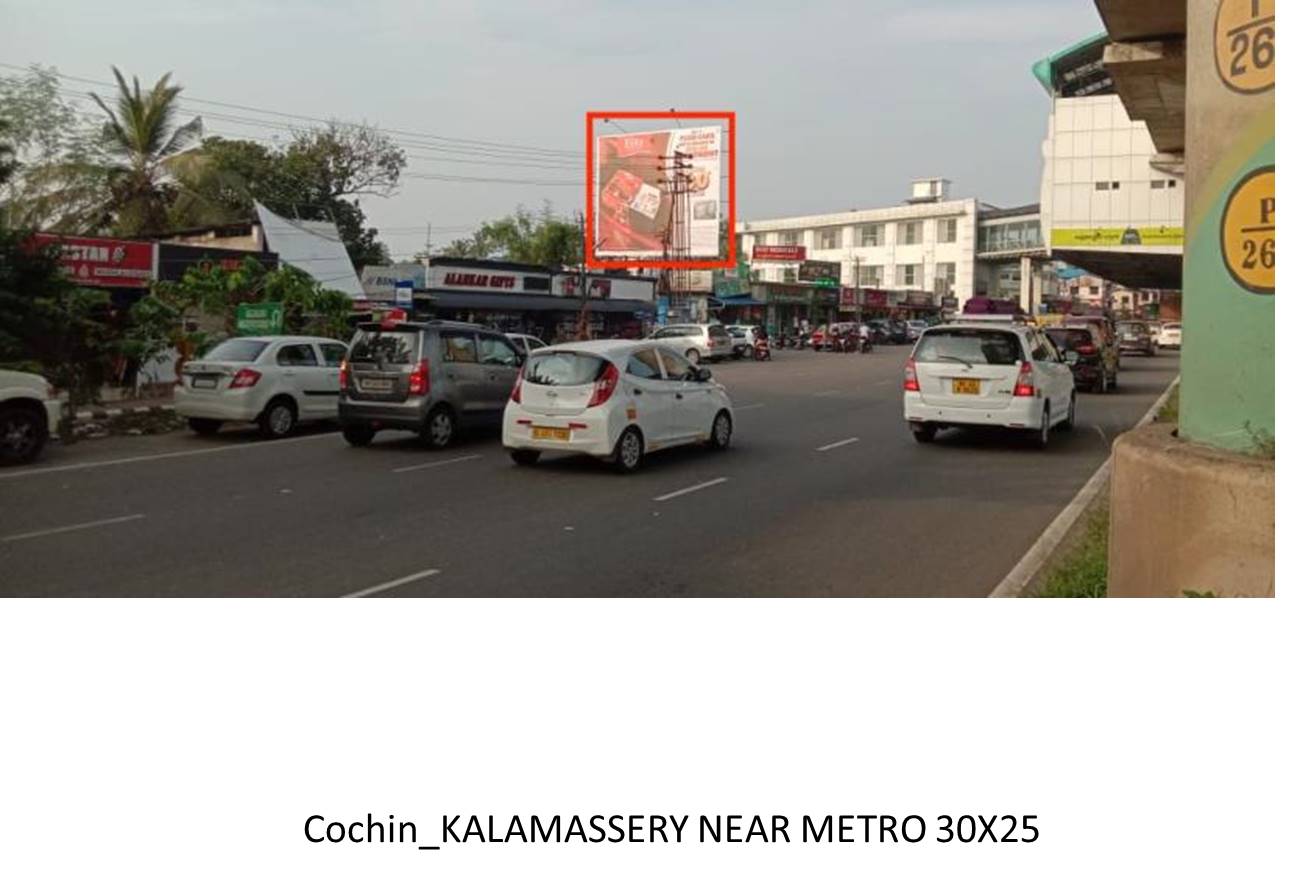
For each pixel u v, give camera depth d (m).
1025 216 82.75
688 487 11.40
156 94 35.06
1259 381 4.66
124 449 14.67
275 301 22.62
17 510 10.05
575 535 8.98
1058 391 15.61
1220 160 4.80
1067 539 8.45
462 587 7.31
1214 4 4.82
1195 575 4.66
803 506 10.32
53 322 18.80
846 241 92.75
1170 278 56.56
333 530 9.17
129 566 7.89
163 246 24.80
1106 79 46.56
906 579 7.57
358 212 50.94
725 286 66.00
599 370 12.17
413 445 14.91
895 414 19.80
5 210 21.12
